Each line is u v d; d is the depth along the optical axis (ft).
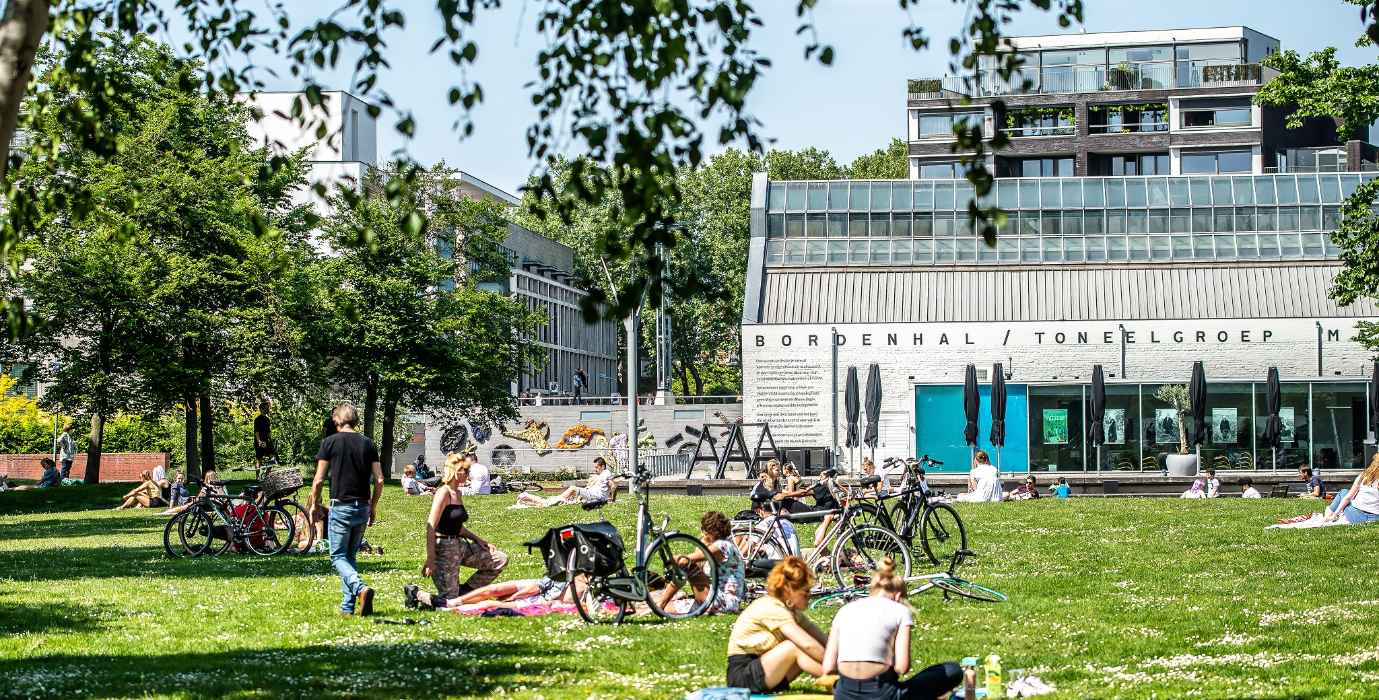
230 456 294.87
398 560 78.89
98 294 173.06
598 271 353.51
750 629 39.78
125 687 39.17
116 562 80.28
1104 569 71.31
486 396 224.94
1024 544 85.51
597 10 37.88
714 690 38.24
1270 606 56.90
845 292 234.17
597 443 266.16
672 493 169.48
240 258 185.47
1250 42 318.65
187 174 176.14
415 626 52.37
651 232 36.40
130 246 173.47
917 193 241.96
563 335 372.17
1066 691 39.06
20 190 45.83
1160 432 217.97
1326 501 128.16
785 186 244.63
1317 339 215.92
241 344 178.91
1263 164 296.92
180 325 177.27
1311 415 215.92
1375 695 38.27
